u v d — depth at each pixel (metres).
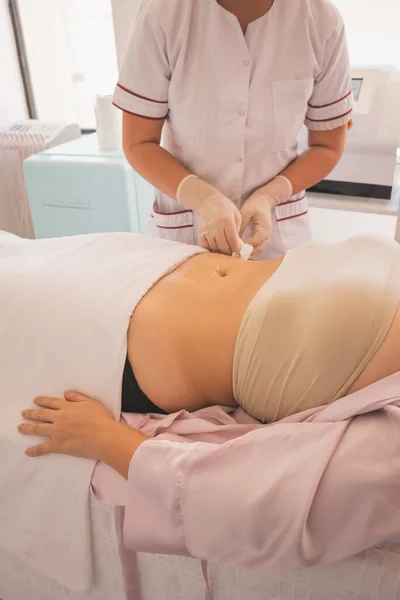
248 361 0.95
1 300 1.07
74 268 1.11
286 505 0.74
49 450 0.94
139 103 1.32
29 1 2.63
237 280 1.07
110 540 0.94
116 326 0.99
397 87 1.70
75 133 2.55
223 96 1.27
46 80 2.81
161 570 0.93
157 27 1.22
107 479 0.91
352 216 2.20
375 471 0.75
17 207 2.59
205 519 0.78
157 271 1.09
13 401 1.02
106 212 1.96
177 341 0.99
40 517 0.98
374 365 0.86
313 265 1.02
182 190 1.31
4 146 2.47
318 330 0.89
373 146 1.78
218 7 1.21
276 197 1.37
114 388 0.98
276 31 1.24
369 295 0.89
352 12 1.97
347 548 0.75
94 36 2.65
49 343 1.02
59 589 1.08
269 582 0.85
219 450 0.81
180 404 1.03
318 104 1.39
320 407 0.88
